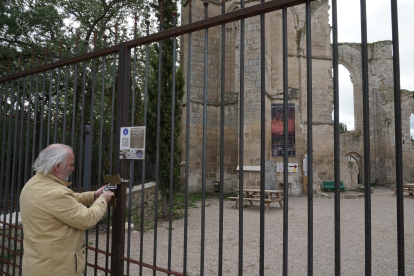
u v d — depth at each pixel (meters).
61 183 2.33
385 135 29.12
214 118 18.11
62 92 9.41
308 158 1.83
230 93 17.80
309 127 1.84
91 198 2.72
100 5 14.74
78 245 2.34
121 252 2.72
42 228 2.14
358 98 29.20
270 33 17.47
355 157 29.12
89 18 14.42
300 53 21.53
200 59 18.31
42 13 11.87
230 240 6.48
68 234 2.21
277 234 7.09
